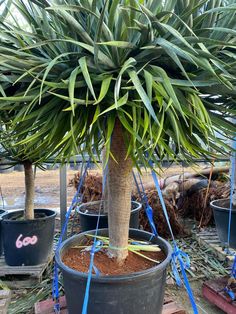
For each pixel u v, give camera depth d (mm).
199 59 688
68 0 789
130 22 716
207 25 794
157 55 754
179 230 2463
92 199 2607
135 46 741
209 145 940
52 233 1894
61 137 828
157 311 966
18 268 1767
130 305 881
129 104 710
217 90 827
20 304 1546
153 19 687
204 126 729
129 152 769
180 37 637
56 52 822
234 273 1495
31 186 1865
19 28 873
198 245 2281
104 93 669
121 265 1003
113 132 955
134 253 1093
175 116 756
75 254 1095
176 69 824
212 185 2783
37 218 1872
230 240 1917
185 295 1654
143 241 1192
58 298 1279
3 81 835
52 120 795
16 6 908
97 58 686
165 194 2697
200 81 744
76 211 2141
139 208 2053
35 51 911
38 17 888
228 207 2023
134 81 665
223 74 765
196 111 757
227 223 1912
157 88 695
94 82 745
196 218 2768
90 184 2670
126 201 1031
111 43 674
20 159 1745
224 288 1479
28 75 791
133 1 680
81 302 903
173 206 2627
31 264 1809
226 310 1403
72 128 697
